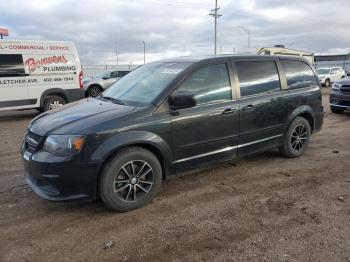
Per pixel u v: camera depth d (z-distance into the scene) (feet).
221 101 16.57
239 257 10.83
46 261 10.88
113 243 11.77
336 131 28.78
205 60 16.43
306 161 20.20
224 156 16.96
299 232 12.23
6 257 11.11
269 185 16.57
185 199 15.12
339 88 37.14
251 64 18.17
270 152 21.80
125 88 17.11
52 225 13.10
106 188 13.44
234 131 17.03
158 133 14.40
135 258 10.91
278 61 19.67
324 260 10.61
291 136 20.12
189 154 15.58
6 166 20.43
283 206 14.28
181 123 15.05
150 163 14.37
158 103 14.65
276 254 10.94
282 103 19.22
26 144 14.53
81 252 11.32
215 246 11.45
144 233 12.38
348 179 17.20
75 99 42.78
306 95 20.65
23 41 38.73
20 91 38.81
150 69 17.61
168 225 12.91
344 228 12.45
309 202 14.62
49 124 13.97
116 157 13.53
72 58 42.27
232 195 15.48
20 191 16.30
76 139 12.87
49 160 12.85
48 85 40.63
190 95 14.56
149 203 14.76
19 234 12.50
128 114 13.98
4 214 13.99
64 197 13.05
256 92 18.08
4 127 35.01
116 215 13.80
